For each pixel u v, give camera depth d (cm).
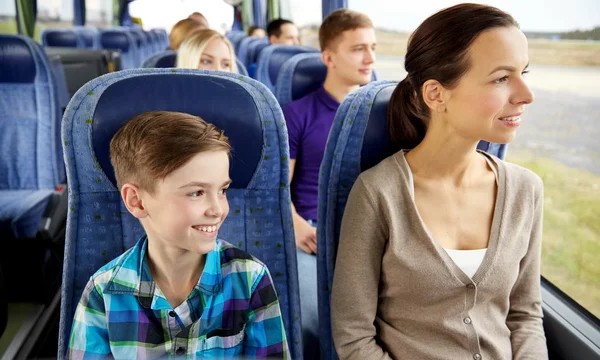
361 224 96
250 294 89
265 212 101
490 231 97
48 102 207
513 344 101
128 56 536
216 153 76
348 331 97
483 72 83
